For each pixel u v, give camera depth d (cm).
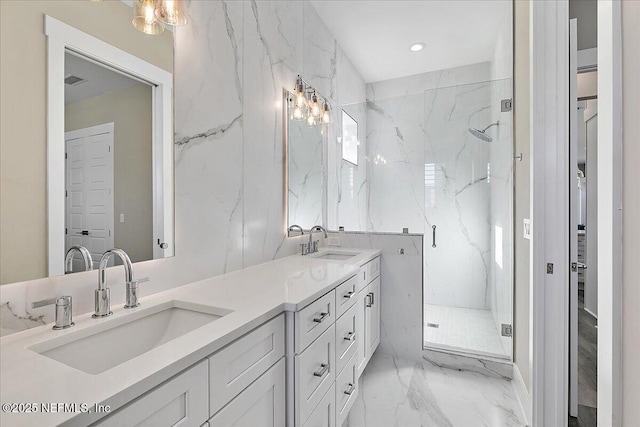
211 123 166
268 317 112
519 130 218
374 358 267
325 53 301
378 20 294
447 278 283
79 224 109
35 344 85
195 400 82
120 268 123
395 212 298
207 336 90
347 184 311
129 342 109
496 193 264
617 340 53
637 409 47
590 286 352
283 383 123
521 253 211
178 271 147
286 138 235
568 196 174
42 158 100
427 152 288
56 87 103
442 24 300
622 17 52
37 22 98
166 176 141
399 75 404
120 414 64
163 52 139
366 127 309
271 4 218
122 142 123
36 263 98
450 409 200
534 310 174
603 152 57
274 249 221
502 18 288
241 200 189
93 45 113
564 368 170
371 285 239
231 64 180
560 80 170
